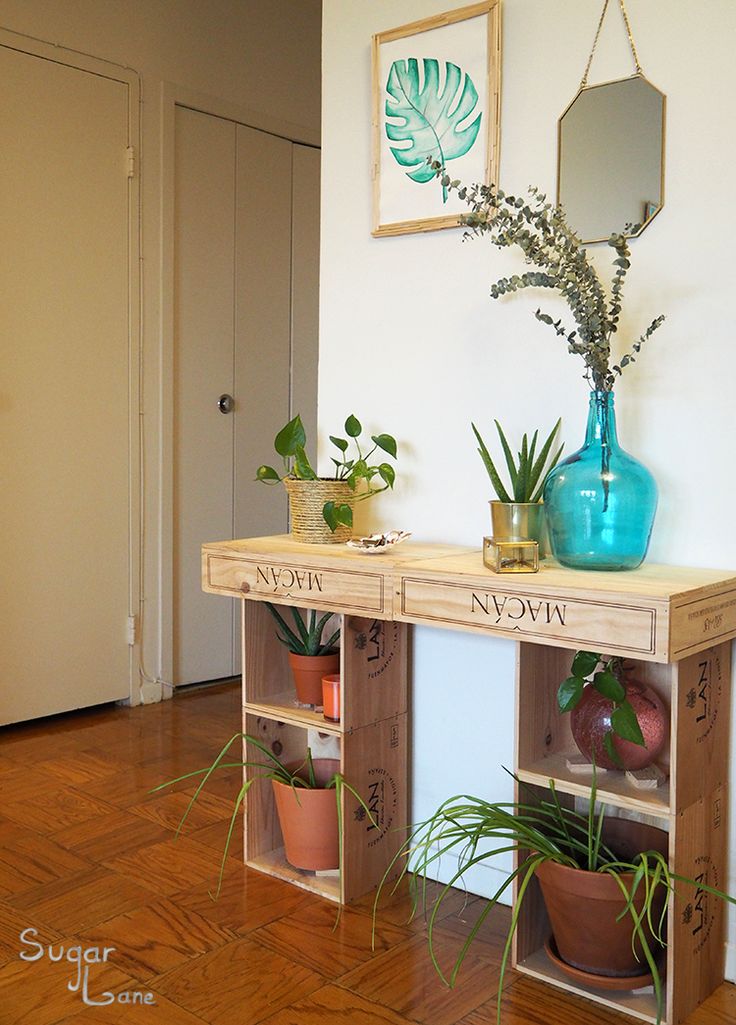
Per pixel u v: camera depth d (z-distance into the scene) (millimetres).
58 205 3449
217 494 4051
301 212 4289
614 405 2049
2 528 3391
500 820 1881
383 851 2326
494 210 2232
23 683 3477
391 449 2330
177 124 3785
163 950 1995
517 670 1912
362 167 2484
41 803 2789
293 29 4199
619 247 1854
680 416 1993
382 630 2285
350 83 2496
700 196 1943
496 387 2275
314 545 2355
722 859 1925
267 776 2344
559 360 2172
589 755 1912
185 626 3986
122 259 3648
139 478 3768
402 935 2076
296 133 4230
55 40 3398
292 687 2516
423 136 2348
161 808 2756
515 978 1922
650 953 1755
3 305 3330
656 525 2039
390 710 2326
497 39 2205
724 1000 1865
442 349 2363
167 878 2322
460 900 2256
